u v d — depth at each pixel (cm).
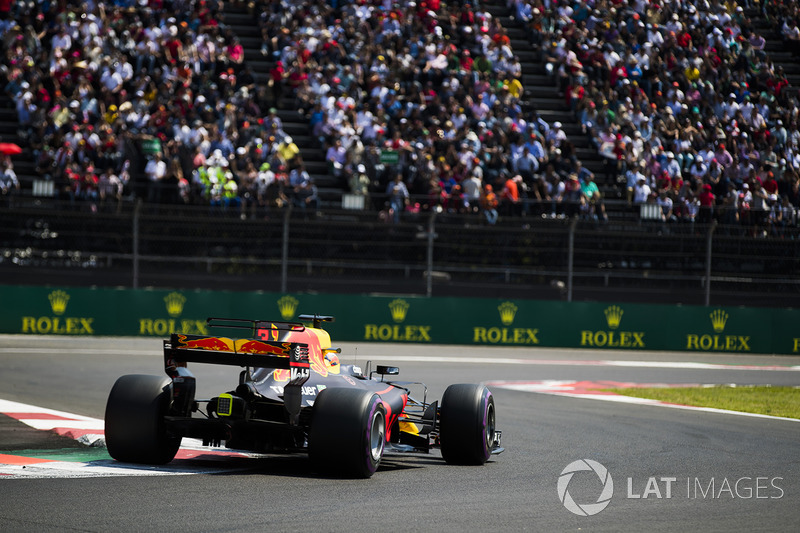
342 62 9644
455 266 7825
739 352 7925
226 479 2527
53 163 7981
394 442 2969
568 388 5509
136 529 1939
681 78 10581
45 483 2375
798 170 10288
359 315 7600
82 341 7050
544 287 7994
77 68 8606
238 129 8588
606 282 7969
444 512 2222
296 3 10112
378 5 10275
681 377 6362
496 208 7931
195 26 9319
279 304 7488
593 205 8088
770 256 7944
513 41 11062
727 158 9712
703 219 8144
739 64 11088
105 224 7494
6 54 8925
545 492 2533
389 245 7794
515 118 9538
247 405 2572
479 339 7731
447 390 3050
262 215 7619
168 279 7662
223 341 2627
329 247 7769
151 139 7856
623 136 9606
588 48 10575
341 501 2292
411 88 9506
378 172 8356
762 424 4231
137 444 2644
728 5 11706
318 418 2572
